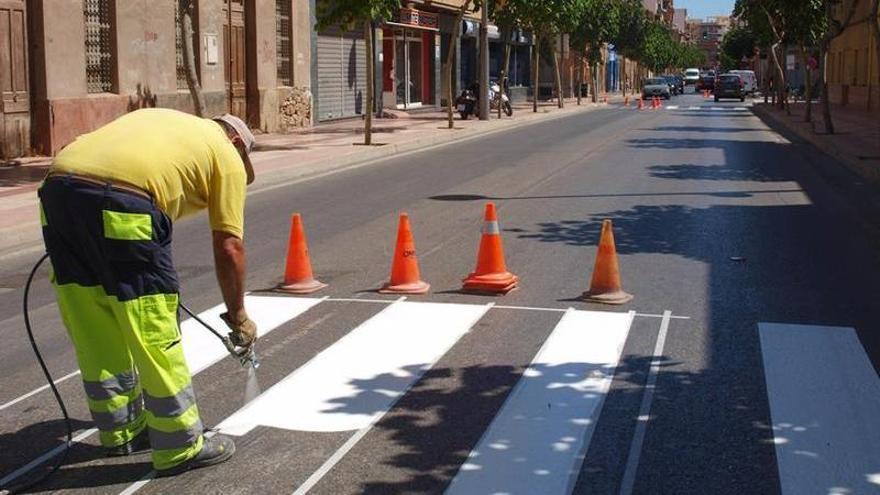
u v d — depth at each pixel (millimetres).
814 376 5809
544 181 16047
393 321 7133
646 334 6730
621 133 28234
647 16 89125
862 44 43906
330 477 4438
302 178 16875
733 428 4988
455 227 11398
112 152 4223
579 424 5047
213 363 6137
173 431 4402
